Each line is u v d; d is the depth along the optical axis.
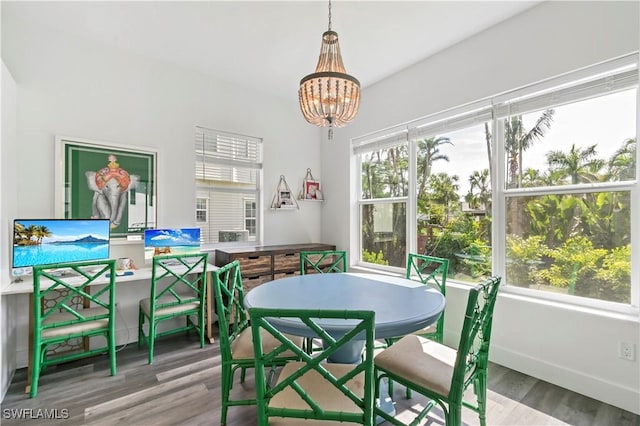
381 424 1.67
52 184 2.42
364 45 2.62
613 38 1.82
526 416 1.73
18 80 2.29
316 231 4.10
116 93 2.71
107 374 2.17
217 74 3.21
